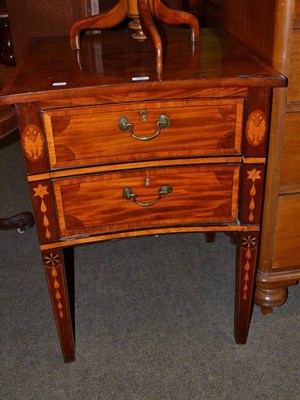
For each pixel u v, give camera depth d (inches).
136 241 63.9
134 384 42.6
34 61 41.6
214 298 53.0
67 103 34.1
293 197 43.6
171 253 61.2
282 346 46.3
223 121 36.3
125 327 49.2
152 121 35.8
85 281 56.4
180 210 39.6
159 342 47.1
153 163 37.4
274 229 45.0
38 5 65.7
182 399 41.0
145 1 39.9
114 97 34.4
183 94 34.9
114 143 36.2
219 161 37.7
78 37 44.4
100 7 65.9
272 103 39.8
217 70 36.5
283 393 41.4
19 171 86.3
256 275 47.8
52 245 38.8
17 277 58.0
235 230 40.4
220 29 52.0
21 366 44.9
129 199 38.4
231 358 45.1
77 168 36.4
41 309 52.3
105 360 45.3
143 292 54.3
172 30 51.9
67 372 44.1
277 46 37.8
